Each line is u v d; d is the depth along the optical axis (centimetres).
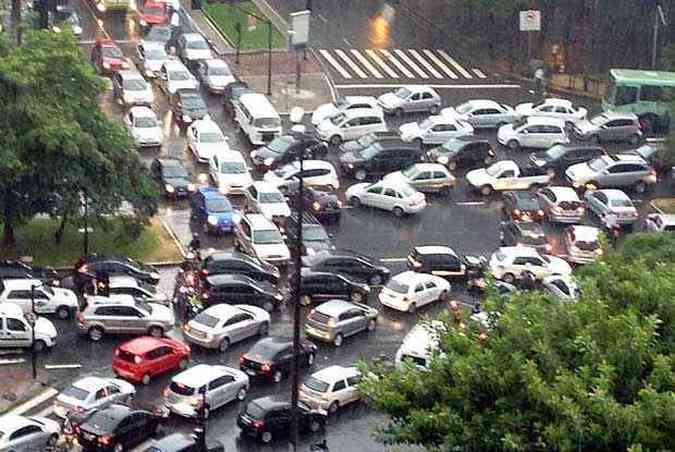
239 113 11062
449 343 4812
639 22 13012
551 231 9938
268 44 12988
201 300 8288
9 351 7700
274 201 9669
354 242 9525
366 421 7262
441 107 12119
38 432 6644
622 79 11950
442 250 9031
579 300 4828
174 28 12950
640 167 10688
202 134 10588
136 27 13238
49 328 7769
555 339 4606
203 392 7050
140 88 11394
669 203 10588
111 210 8756
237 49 12675
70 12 12812
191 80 11681
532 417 4419
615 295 4803
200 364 7669
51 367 7594
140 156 10406
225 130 11212
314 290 8519
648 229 9844
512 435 4325
